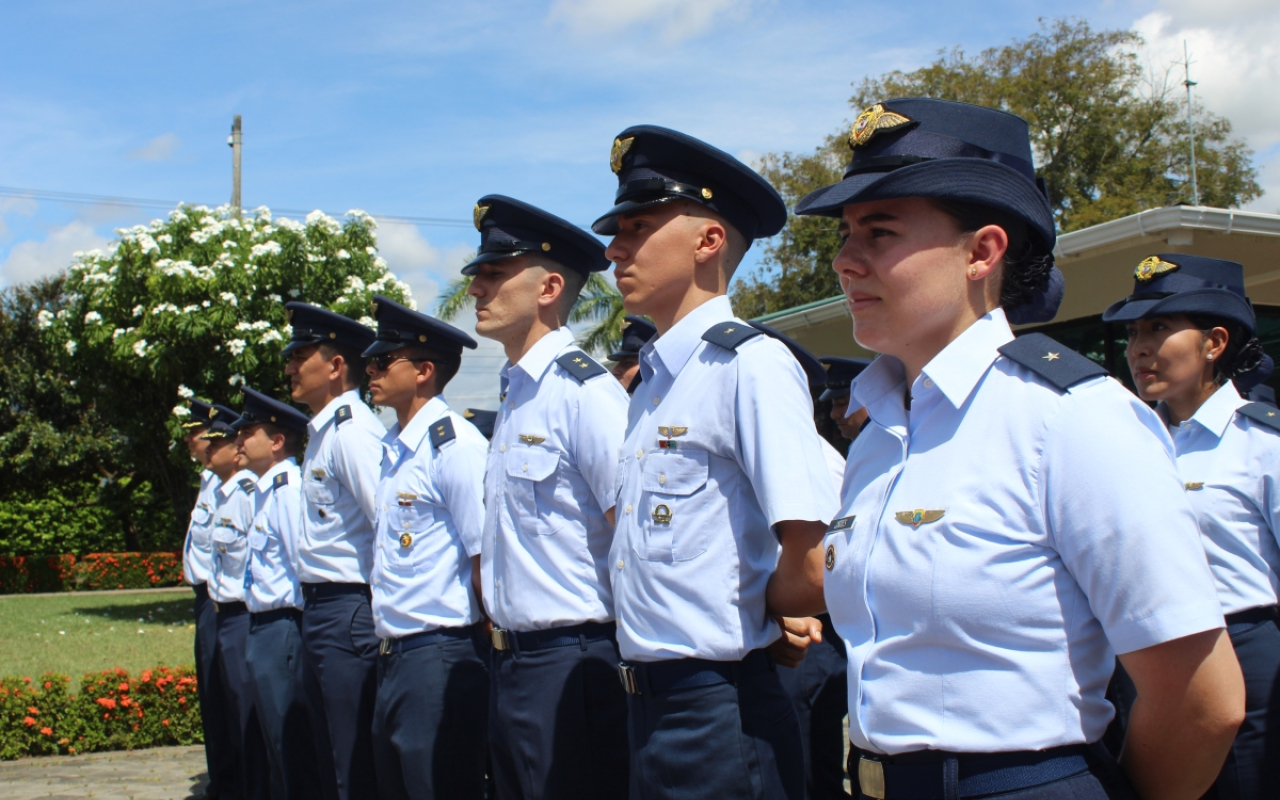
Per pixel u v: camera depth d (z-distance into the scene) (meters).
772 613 2.39
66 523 23.33
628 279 2.60
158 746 7.30
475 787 3.74
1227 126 21.20
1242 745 3.04
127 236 12.97
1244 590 3.06
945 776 1.44
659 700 2.35
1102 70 20.39
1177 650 1.37
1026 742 1.41
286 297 13.09
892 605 1.52
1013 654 1.43
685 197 2.53
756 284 23.20
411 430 3.93
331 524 4.40
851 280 1.64
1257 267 7.70
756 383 2.32
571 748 2.95
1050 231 1.64
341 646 4.35
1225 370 3.26
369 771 4.32
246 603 5.22
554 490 3.05
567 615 2.97
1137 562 1.37
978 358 1.55
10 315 22.83
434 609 3.72
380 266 13.65
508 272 3.41
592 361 3.18
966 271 1.58
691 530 2.35
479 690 3.75
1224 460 3.14
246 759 5.31
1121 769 1.52
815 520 2.23
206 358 12.59
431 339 4.12
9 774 6.47
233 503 5.56
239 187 20.25
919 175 1.52
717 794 2.26
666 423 2.45
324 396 4.87
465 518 3.69
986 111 1.65
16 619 15.39
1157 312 3.22
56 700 7.08
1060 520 1.43
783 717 2.38
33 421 21.83
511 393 3.32
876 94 20.92
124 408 13.95
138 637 13.11
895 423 1.64
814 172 21.22
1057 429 1.45
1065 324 8.75
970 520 1.46
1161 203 19.44
